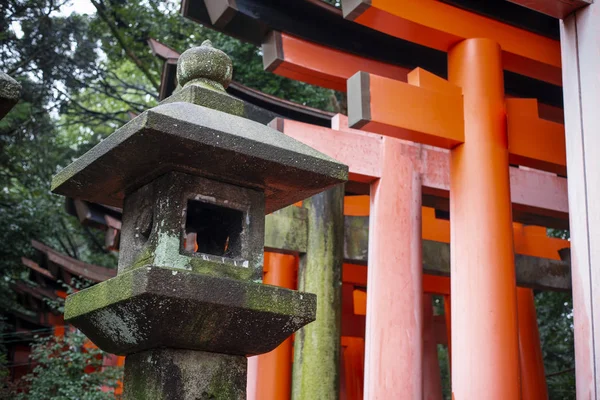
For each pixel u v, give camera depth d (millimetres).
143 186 3477
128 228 3529
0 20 14797
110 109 21625
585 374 4992
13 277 19188
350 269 10594
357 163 7426
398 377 6754
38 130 16625
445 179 7836
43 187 18531
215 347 3268
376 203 7430
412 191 7586
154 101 20484
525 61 6844
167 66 8844
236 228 3465
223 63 3729
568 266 10047
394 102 6051
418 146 7801
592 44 5488
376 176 7484
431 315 12039
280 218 7781
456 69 6551
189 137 3037
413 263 7297
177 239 3180
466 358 5754
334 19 7312
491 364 5676
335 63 7430
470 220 6066
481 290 5859
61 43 15570
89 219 12352
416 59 7938
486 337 5742
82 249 23797
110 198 3773
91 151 3359
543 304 13734
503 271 5934
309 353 7414
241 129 3289
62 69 16219
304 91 14117
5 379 15539
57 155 18266
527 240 10164
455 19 6469
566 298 13445
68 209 13109
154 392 3166
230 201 3393
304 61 7230
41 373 12320
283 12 7078
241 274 3318
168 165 3223
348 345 12336
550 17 6953
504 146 6336
